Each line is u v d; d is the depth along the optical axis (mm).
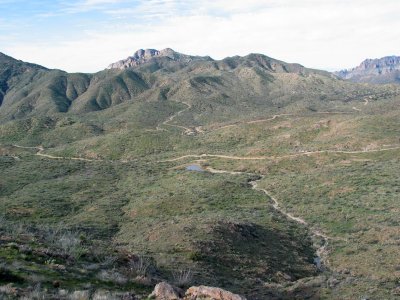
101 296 13422
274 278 33094
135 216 65312
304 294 26062
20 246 18969
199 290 15797
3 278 13930
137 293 15969
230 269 32562
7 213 66750
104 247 25203
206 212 63594
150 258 29609
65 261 18812
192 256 32844
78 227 53875
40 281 14539
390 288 27438
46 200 76562
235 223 45281
